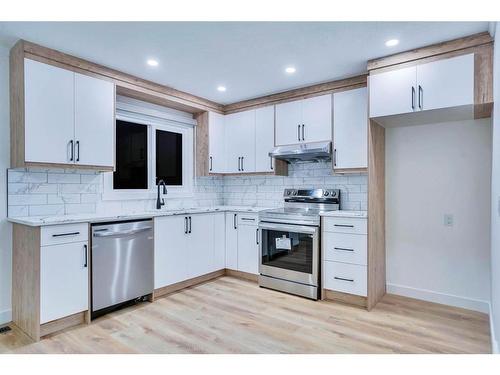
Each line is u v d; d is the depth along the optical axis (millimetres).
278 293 3301
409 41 2438
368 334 2354
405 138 3164
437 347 2146
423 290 3068
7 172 2584
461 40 2375
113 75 2984
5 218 2566
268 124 3848
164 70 3031
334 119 3314
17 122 2488
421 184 3080
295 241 3254
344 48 2562
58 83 2588
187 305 2957
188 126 4207
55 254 2350
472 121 2832
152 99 3533
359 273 2877
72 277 2449
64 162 2619
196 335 2352
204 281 3703
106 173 3277
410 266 3145
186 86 3518
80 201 3041
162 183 3711
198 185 4320
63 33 2293
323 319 2631
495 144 2061
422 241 3076
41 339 2275
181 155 4199
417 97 2547
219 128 4234
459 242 2893
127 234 2838
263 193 4258
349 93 3225
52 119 2549
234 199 4555
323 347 2160
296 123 3590
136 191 3584
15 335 2346
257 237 3639
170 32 2289
